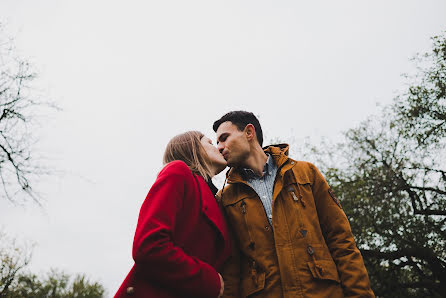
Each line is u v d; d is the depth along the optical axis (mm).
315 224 1529
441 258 9039
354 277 1388
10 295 15844
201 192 1328
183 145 1563
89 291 24828
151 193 1171
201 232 1248
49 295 22016
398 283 9625
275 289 1403
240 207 1646
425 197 9398
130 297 1034
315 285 1357
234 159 1835
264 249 1504
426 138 9297
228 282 1524
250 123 1940
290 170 1673
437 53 9258
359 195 9445
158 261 1011
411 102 9656
